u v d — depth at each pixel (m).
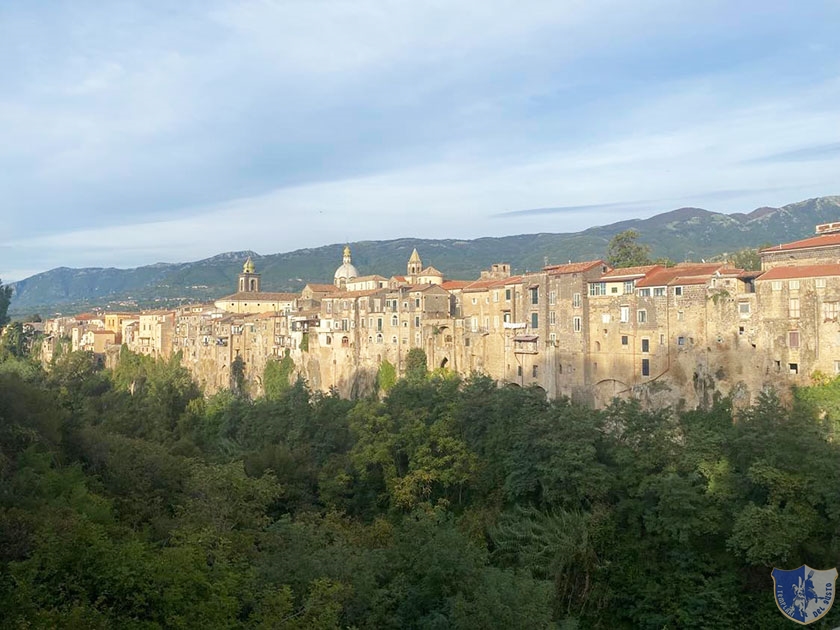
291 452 100.50
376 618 49.03
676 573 68.25
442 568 51.97
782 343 94.31
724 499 70.31
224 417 128.25
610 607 69.56
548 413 85.38
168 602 38.09
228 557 49.78
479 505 86.25
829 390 87.50
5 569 39.81
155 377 192.12
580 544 70.75
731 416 95.69
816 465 67.31
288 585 45.81
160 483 70.31
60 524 44.53
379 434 96.75
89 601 37.47
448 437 93.69
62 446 68.81
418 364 144.25
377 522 79.44
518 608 48.12
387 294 154.12
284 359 177.25
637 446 78.56
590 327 117.44
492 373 137.00
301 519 76.94
